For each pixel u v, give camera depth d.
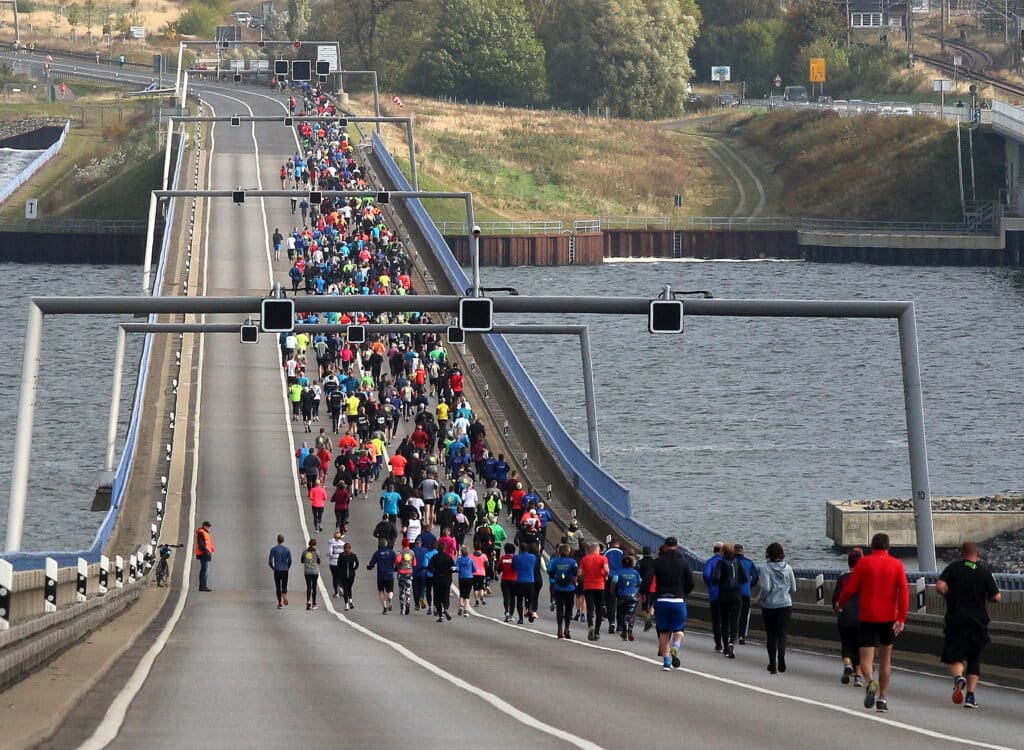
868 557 61.75
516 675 71.31
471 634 102.06
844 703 63.09
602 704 60.44
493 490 167.50
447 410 195.50
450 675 70.19
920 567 116.56
